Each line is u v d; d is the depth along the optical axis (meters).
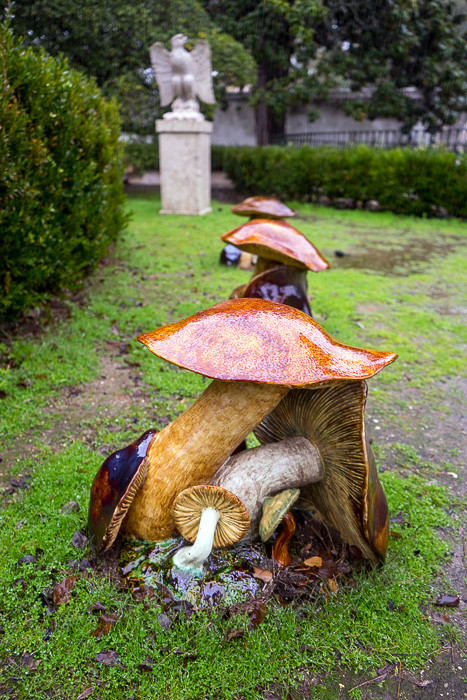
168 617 2.14
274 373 1.83
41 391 4.18
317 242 10.98
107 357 4.86
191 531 2.22
